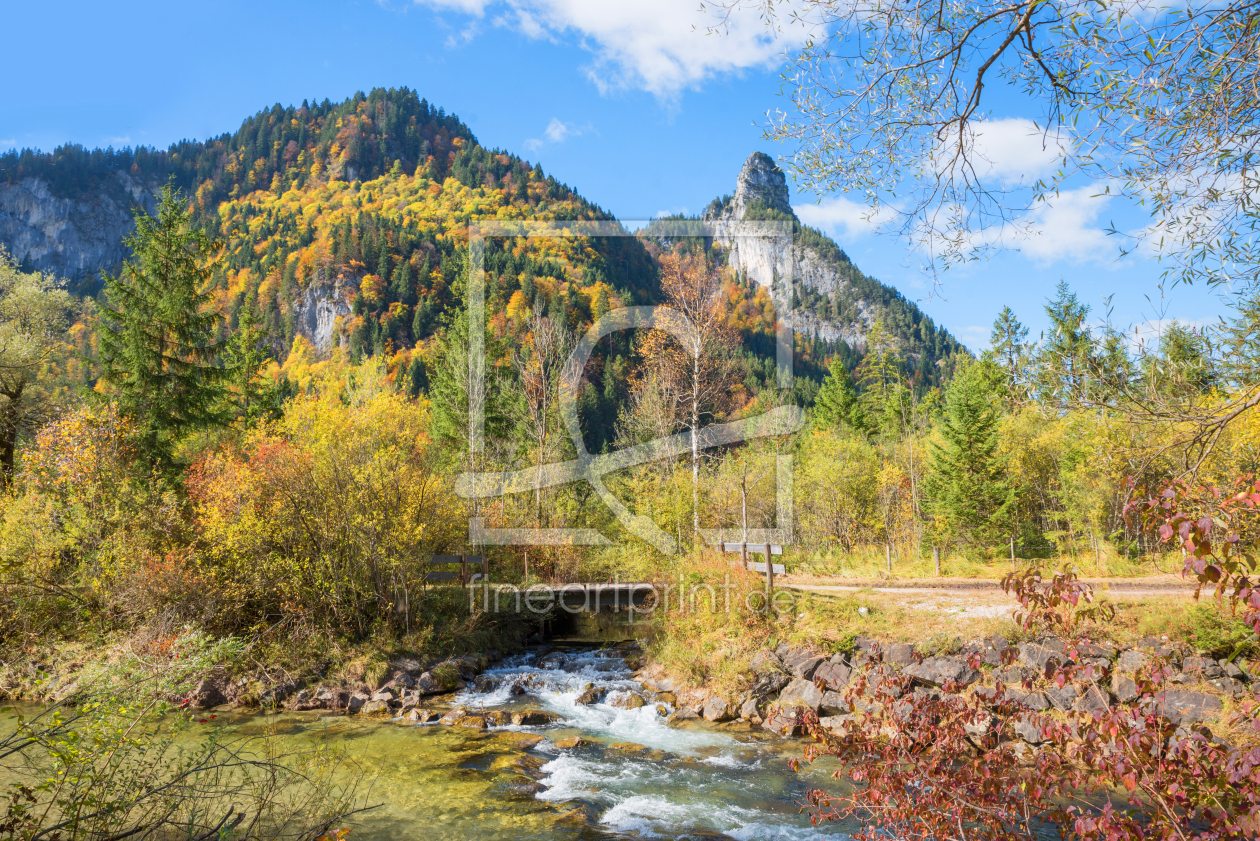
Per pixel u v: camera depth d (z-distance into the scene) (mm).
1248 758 3490
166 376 23484
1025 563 22188
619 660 17922
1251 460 5367
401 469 17406
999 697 5805
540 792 10023
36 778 7430
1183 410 4574
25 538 15305
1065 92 4898
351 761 10953
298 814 8516
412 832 8641
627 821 9125
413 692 14742
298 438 20531
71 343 25812
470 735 12492
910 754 5711
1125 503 4066
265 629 15469
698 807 9594
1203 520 3398
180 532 16781
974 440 29688
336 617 16219
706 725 13156
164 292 23828
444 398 33531
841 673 13094
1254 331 4676
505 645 19125
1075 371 4871
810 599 15656
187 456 23688
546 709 14250
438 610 18312
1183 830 3932
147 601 14586
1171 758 4113
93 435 17938
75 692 7652
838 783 10398
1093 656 11234
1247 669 10391
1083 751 4605
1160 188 4793
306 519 15906
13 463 22156
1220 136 4512
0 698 12984
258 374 37406
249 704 13852
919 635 13281
